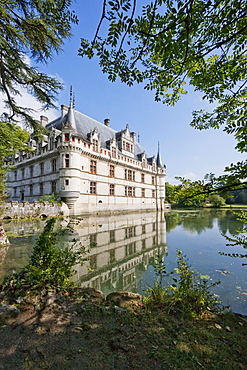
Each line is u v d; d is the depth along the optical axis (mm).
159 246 8992
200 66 2738
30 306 2889
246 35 2195
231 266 6234
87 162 25047
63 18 2615
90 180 25359
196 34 2238
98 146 26766
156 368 1780
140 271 5992
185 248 8617
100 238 10297
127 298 3324
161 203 43656
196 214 28094
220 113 3525
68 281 3857
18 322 2527
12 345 2100
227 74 2789
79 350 2021
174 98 3682
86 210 24391
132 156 36156
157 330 2387
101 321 2584
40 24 4758
